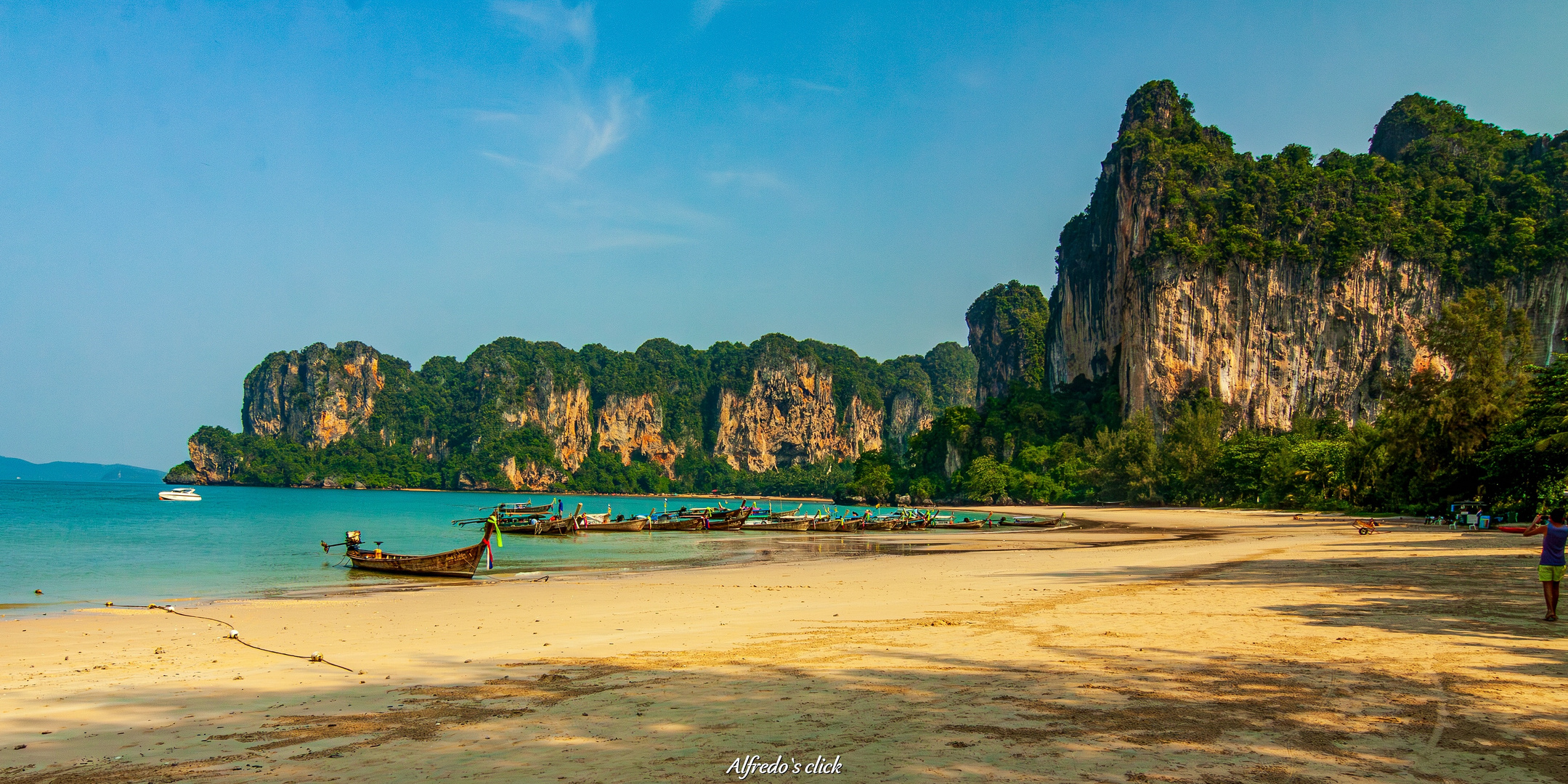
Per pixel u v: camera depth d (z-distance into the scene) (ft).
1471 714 27.61
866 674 35.78
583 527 220.23
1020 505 495.41
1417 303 520.42
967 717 28.12
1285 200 533.55
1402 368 515.50
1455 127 606.96
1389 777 21.65
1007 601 63.00
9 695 35.83
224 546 154.51
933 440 638.94
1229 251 517.96
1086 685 32.81
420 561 101.76
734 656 41.01
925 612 57.21
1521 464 156.35
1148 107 613.52
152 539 170.71
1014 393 625.82
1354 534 161.99
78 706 33.42
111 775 24.27
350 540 117.60
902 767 22.89
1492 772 22.07
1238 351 522.47
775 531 230.27
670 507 632.79
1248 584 70.79
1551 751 23.75
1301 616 50.57
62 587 90.33
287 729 28.89
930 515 260.83
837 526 241.55
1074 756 23.68
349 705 32.37
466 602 71.67
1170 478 423.23
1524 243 501.97
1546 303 497.05
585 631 52.85
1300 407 517.96
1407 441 205.77
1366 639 42.16
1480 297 200.85
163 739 28.09
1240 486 379.96
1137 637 43.98
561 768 23.57
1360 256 517.14
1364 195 538.47
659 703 31.17
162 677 39.75
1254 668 35.45
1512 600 56.54
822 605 64.64
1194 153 558.97
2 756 26.43
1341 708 28.60
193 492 469.57
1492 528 149.28
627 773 22.97
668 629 52.54
